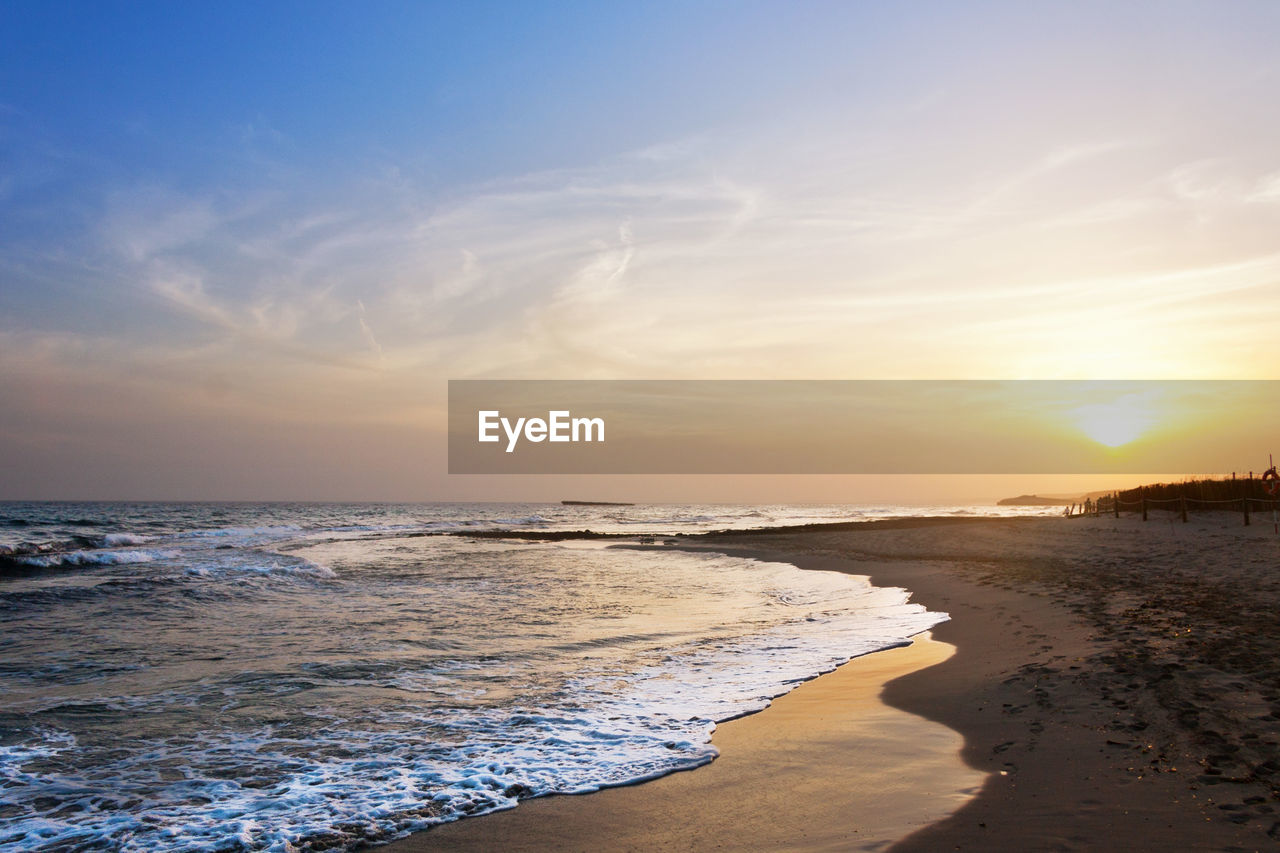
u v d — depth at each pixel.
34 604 17.05
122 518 65.62
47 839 5.46
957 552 28.41
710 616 15.99
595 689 9.66
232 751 7.36
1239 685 7.06
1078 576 17.22
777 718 8.17
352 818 5.71
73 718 8.43
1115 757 5.82
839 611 16.42
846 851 4.75
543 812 5.74
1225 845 4.25
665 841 5.14
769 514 123.94
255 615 15.87
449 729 7.98
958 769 6.13
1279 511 24.59
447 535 52.50
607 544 44.19
